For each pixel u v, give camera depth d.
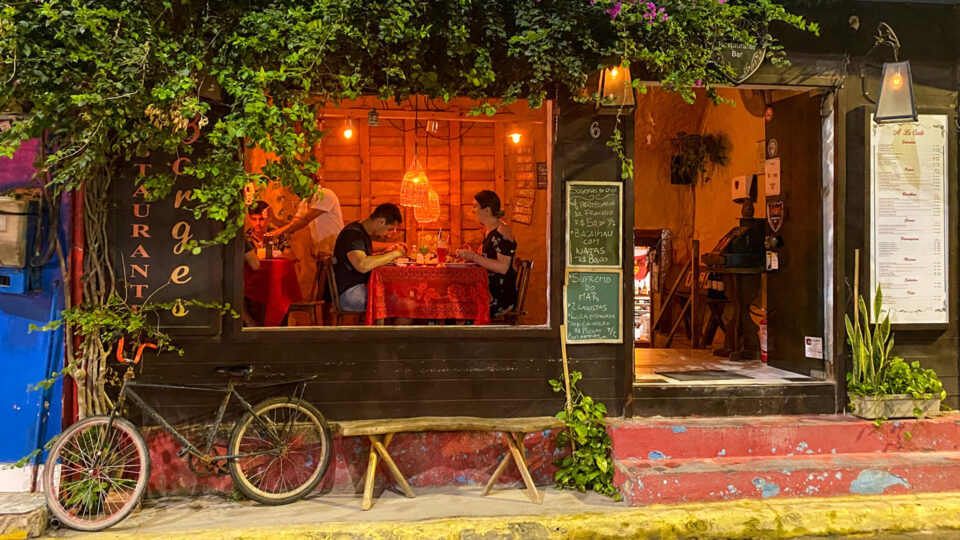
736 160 8.33
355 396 5.32
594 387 5.57
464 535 4.52
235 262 5.17
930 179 5.91
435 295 6.15
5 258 4.73
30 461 4.88
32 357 4.96
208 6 4.59
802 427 5.42
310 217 7.38
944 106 5.94
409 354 5.38
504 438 5.34
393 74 4.77
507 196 9.28
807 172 6.23
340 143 9.13
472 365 5.44
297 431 5.20
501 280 6.74
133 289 5.06
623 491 5.06
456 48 4.79
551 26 4.91
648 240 9.27
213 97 4.91
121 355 4.83
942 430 5.57
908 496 5.12
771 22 5.65
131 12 4.33
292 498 5.00
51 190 4.88
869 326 5.84
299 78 4.54
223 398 5.12
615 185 5.57
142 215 5.05
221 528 4.49
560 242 5.52
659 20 4.96
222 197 4.34
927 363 5.97
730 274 7.57
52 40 4.24
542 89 5.08
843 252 5.80
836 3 5.71
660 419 5.55
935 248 5.92
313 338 5.24
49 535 4.44
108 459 4.81
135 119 4.51
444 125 9.22
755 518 4.76
